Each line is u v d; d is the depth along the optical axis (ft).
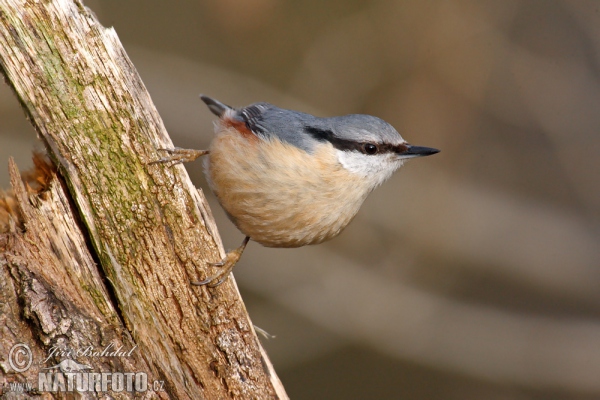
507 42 43.86
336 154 22.63
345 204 23.20
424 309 41.47
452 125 43.19
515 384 39.81
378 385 41.14
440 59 42.96
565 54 44.11
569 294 42.98
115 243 17.20
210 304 18.11
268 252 41.16
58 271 16.29
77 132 17.20
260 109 24.21
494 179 44.98
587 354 40.06
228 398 18.03
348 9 43.91
